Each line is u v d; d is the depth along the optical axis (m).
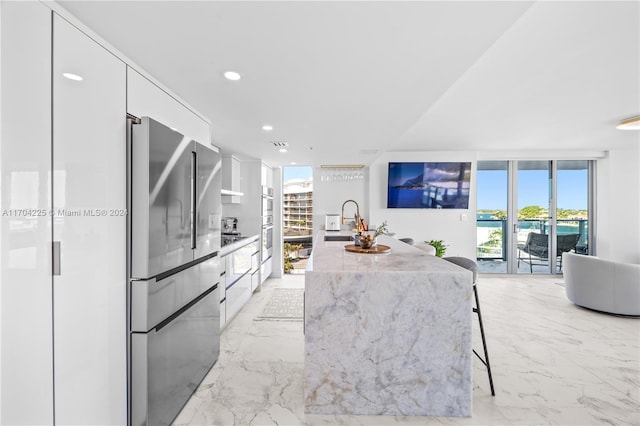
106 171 1.36
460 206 5.20
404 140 4.55
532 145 4.86
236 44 1.44
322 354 1.74
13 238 0.97
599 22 1.64
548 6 1.51
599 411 1.82
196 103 2.22
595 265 3.54
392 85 1.92
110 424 1.38
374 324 1.73
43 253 1.07
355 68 1.69
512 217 5.52
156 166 1.54
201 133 2.43
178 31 1.32
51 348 1.10
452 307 1.71
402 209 5.31
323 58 1.58
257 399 1.92
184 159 1.82
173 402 1.73
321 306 1.73
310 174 5.64
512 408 1.83
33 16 1.04
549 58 2.05
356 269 1.76
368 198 5.49
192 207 1.93
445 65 1.65
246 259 3.75
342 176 4.96
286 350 2.62
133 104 1.57
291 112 2.43
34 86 1.04
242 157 4.46
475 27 1.29
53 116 1.11
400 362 1.73
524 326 3.17
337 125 2.80
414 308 1.72
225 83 1.88
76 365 1.20
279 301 4.08
